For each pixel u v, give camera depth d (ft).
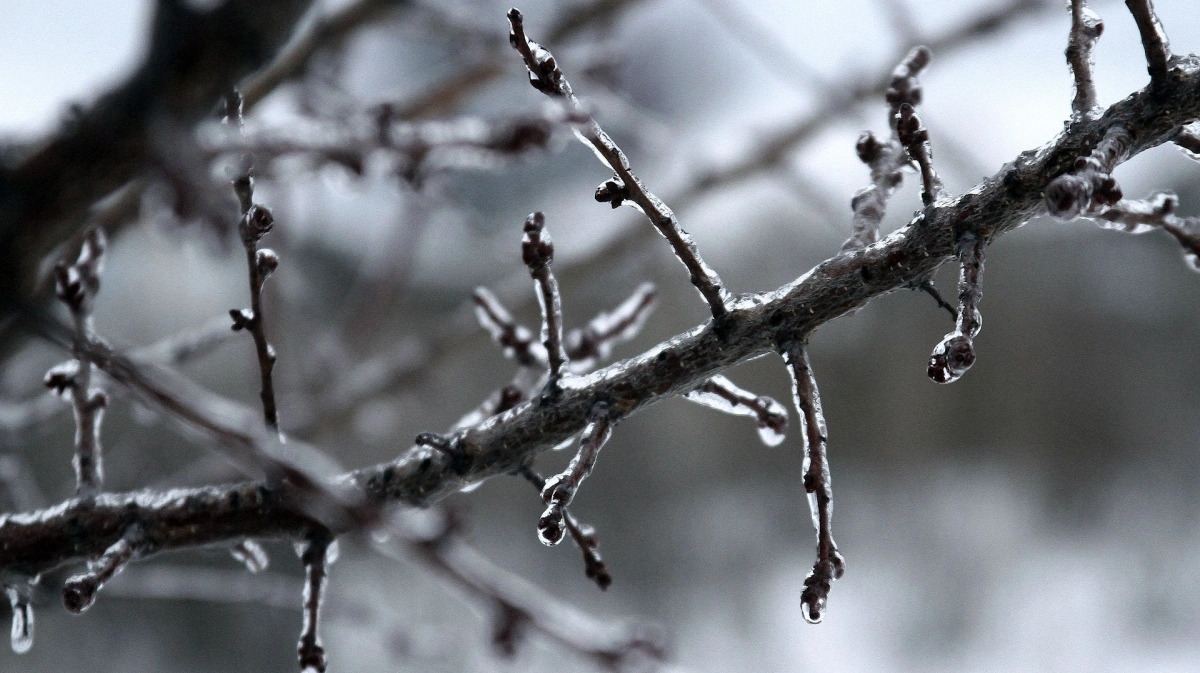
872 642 17.06
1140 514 20.10
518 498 18.66
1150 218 4.22
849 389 22.12
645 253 7.35
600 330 4.39
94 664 12.58
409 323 16.39
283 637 13.43
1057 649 16.60
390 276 7.57
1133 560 18.83
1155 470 20.99
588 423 4.14
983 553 19.34
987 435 22.02
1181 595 17.76
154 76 4.26
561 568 17.90
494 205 14.24
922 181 4.09
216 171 4.47
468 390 15.75
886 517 20.70
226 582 5.16
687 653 16.35
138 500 4.21
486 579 4.42
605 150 4.08
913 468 21.61
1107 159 4.01
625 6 6.24
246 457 4.05
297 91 5.38
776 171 7.08
